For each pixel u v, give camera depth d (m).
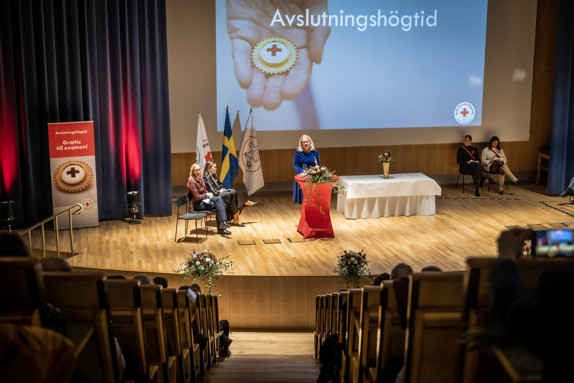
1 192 11.17
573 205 12.73
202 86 12.69
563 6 12.84
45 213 11.54
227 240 10.77
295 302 9.42
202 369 6.16
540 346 1.44
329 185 10.70
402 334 3.34
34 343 1.77
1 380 1.71
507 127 13.82
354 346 4.48
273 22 12.59
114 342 2.49
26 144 11.13
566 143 13.33
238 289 9.39
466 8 13.08
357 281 8.99
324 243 10.61
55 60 11.16
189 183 11.02
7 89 10.90
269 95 12.83
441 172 14.27
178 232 11.21
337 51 12.84
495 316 1.56
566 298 1.38
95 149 11.65
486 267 1.91
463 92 13.38
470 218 11.91
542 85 14.20
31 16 10.84
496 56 13.47
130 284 3.03
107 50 11.43
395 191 11.91
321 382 5.30
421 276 2.45
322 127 13.08
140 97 11.86
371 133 13.27
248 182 12.81
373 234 11.05
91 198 11.29
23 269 1.94
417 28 12.98
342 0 12.70
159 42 11.73
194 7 12.38
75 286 2.37
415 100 13.26
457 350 2.04
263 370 6.26
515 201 13.04
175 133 12.80
